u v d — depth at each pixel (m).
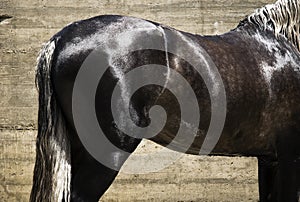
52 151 9.22
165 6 14.42
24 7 14.33
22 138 14.16
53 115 9.25
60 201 9.12
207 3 14.45
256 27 10.84
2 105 14.16
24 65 14.24
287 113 10.66
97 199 9.34
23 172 14.12
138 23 9.41
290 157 10.80
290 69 10.69
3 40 14.27
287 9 11.09
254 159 14.22
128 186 14.08
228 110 9.99
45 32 14.33
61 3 14.35
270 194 11.28
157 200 14.12
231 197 14.19
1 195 14.08
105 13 14.37
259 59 10.44
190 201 14.16
